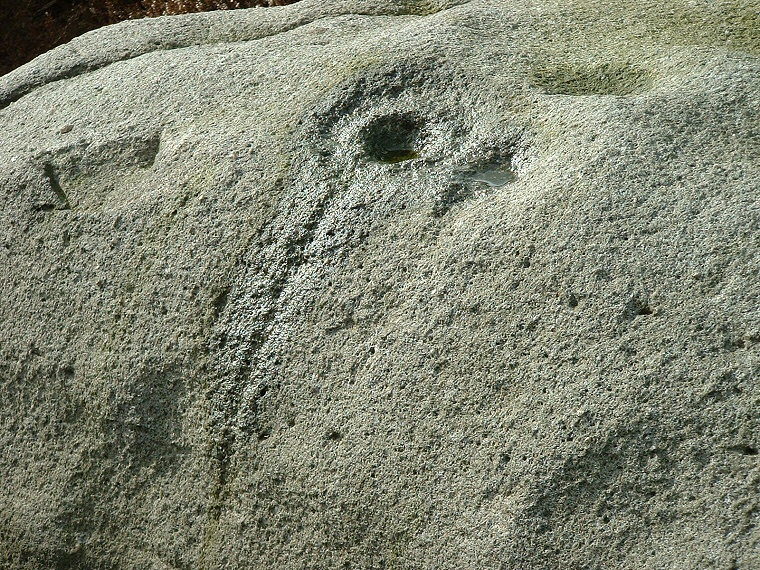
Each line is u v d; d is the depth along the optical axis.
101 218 1.59
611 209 1.37
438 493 1.33
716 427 1.27
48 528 1.58
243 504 1.44
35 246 1.62
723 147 1.41
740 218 1.34
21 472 1.61
